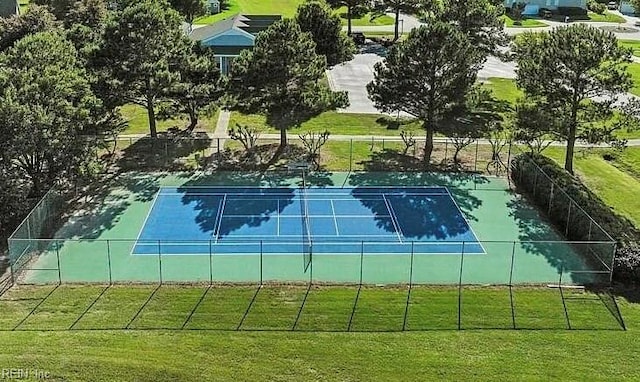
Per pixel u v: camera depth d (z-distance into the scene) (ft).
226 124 194.49
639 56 309.83
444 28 155.53
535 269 114.83
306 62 161.79
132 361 87.15
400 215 136.46
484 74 267.59
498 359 89.66
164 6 184.55
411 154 171.22
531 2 433.07
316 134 185.68
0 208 119.75
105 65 159.12
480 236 127.65
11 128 120.37
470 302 103.50
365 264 115.85
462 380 85.51
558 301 104.27
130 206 138.00
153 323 95.81
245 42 250.98
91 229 127.34
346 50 236.84
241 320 97.04
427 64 156.15
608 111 149.18
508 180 155.84
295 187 149.59
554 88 152.05
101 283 107.55
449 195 146.61
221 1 442.09
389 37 342.64
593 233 116.47
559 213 131.44
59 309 98.99
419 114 163.53
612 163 169.37
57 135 127.95
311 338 93.15
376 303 102.58
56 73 133.80
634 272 108.58
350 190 148.36
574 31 148.66
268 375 85.56
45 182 132.77
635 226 131.44
